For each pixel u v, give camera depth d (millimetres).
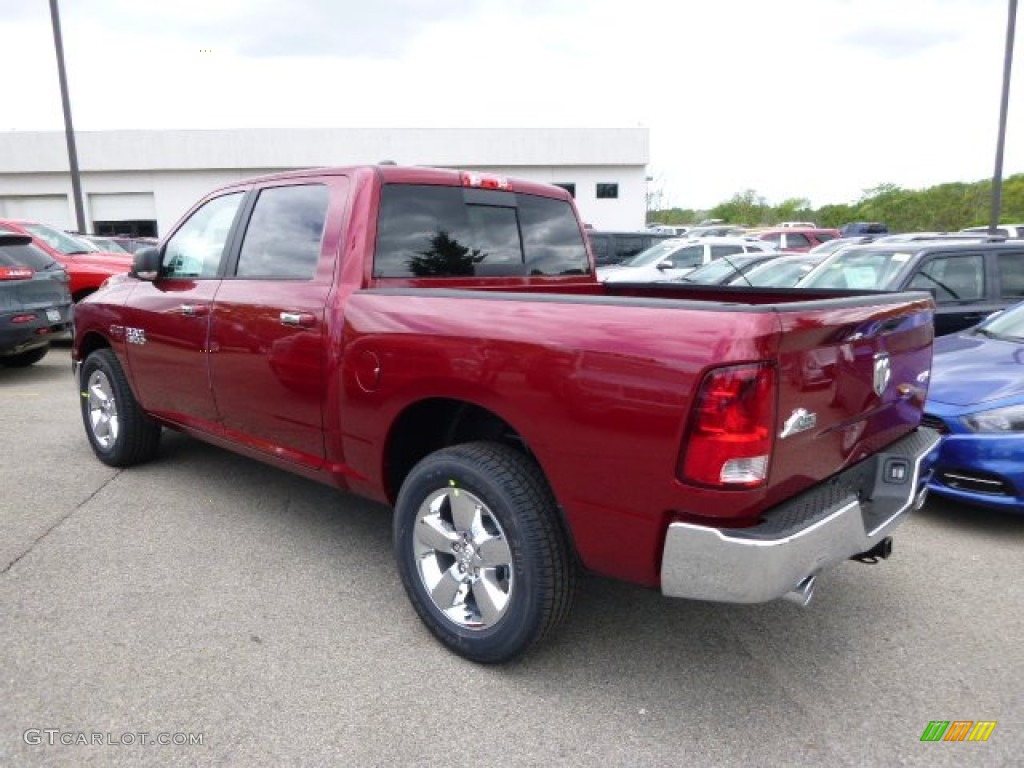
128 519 4340
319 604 3414
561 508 2613
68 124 17234
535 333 2588
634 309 2395
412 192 3572
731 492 2217
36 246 8609
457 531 2951
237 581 3617
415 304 3006
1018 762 2453
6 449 5680
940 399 4371
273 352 3609
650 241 18484
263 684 2809
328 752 2457
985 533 4301
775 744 2529
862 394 2682
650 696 2783
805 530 2299
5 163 34656
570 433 2502
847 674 2938
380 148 35844
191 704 2682
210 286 4059
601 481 2459
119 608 3332
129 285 4801
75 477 5035
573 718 2650
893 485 2941
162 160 35219
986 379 4461
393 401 3062
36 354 9422
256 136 35281
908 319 2943
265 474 5141
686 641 3168
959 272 6996
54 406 7184
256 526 4270
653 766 2422
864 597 3551
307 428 3543
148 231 36188
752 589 2256
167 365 4395
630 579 2541
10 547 3941
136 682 2801
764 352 2156
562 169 37562
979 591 3611
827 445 2557
